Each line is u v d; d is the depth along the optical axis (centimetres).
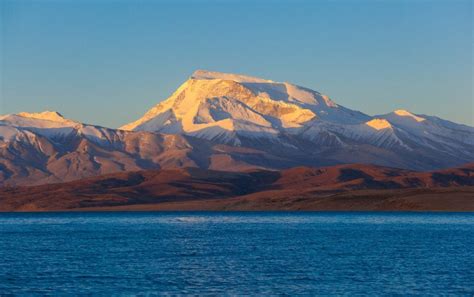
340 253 16062
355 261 14450
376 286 11262
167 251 16975
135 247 18175
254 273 12800
